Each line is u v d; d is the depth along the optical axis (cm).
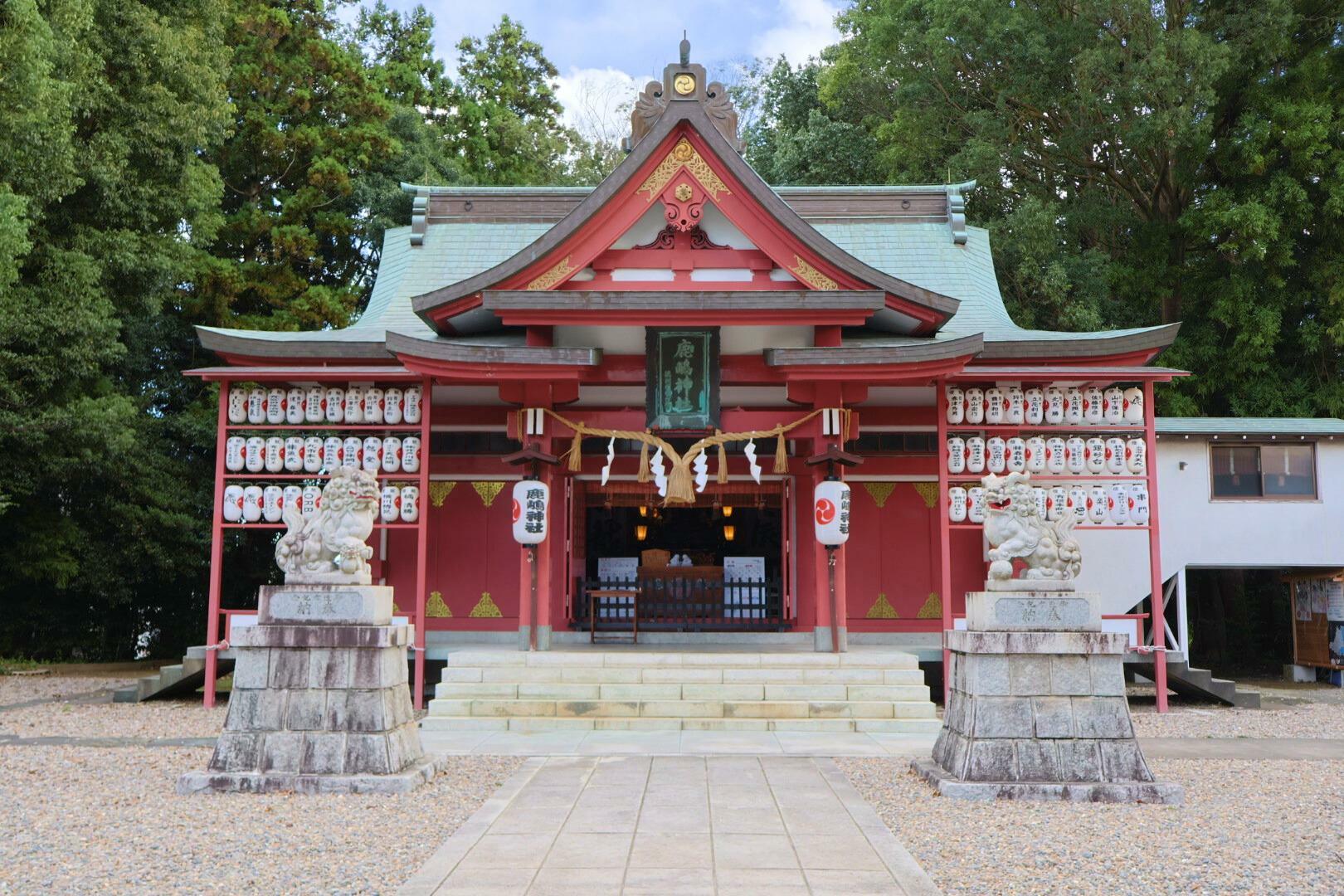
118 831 787
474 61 3938
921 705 1344
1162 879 680
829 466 1533
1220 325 2817
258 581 2733
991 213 3058
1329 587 2103
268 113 3000
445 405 1850
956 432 1820
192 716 1455
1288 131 2544
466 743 1198
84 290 2056
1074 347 1678
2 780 992
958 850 744
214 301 2761
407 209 3050
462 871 679
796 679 1412
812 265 1553
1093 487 1563
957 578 1825
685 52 1555
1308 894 653
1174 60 2588
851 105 3547
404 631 1001
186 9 2394
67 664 2383
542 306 1508
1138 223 2941
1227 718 1477
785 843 750
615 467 1858
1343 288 2542
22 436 1989
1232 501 1991
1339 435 1984
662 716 1341
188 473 2556
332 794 914
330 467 1573
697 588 1852
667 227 1591
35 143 1830
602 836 768
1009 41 2762
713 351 1530
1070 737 920
